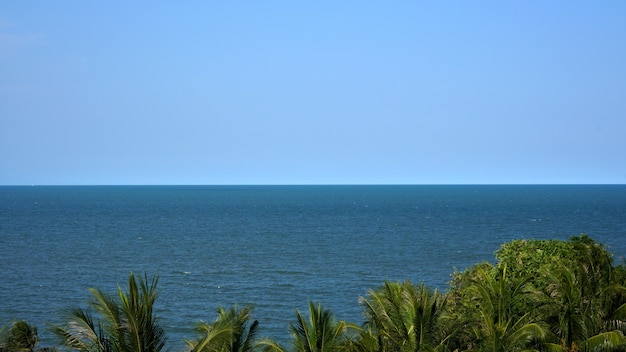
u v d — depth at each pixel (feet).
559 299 95.25
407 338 82.58
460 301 107.96
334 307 212.43
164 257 332.80
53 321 186.29
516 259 114.32
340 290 242.78
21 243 395.34
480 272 107.55
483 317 91.15
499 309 94.89
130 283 71.46
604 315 97.04
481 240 413.39
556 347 88.69
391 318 85.46
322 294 235.20
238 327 77.82
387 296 87.97
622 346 88.17
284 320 194.70
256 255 341.41
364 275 276.41
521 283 97.55
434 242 402.93
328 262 314.35
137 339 69.67
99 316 176.24
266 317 198.49
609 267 107.24
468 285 114.21
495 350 84.38
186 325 188.65
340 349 81.00
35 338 90.33
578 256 110.01
